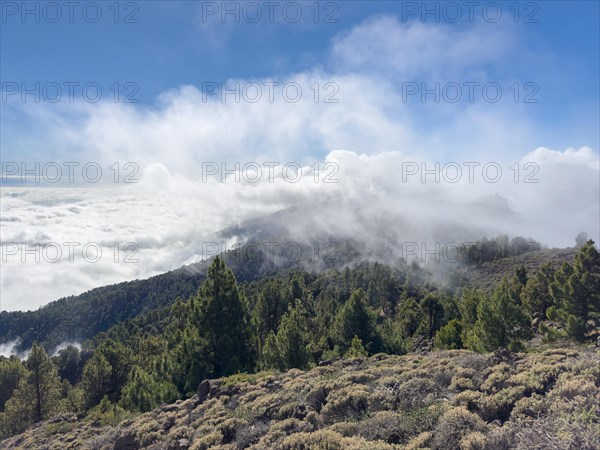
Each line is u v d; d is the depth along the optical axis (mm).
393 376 13398
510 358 13422
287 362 29562
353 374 14016
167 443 12766
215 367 25641
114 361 45844
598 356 11180
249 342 27828
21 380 43344
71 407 43938
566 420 6824
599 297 27312
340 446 8422
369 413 10438
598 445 5922
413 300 64125
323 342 43938
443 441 7793
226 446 10461
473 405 9586
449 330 37531
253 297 83938
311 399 12586
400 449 7840
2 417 38688
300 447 8789
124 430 16344
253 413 12883
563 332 27906
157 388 25625
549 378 10297
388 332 41188
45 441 21438
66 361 79000
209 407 15602
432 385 11391
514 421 8203
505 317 27094
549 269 46406
